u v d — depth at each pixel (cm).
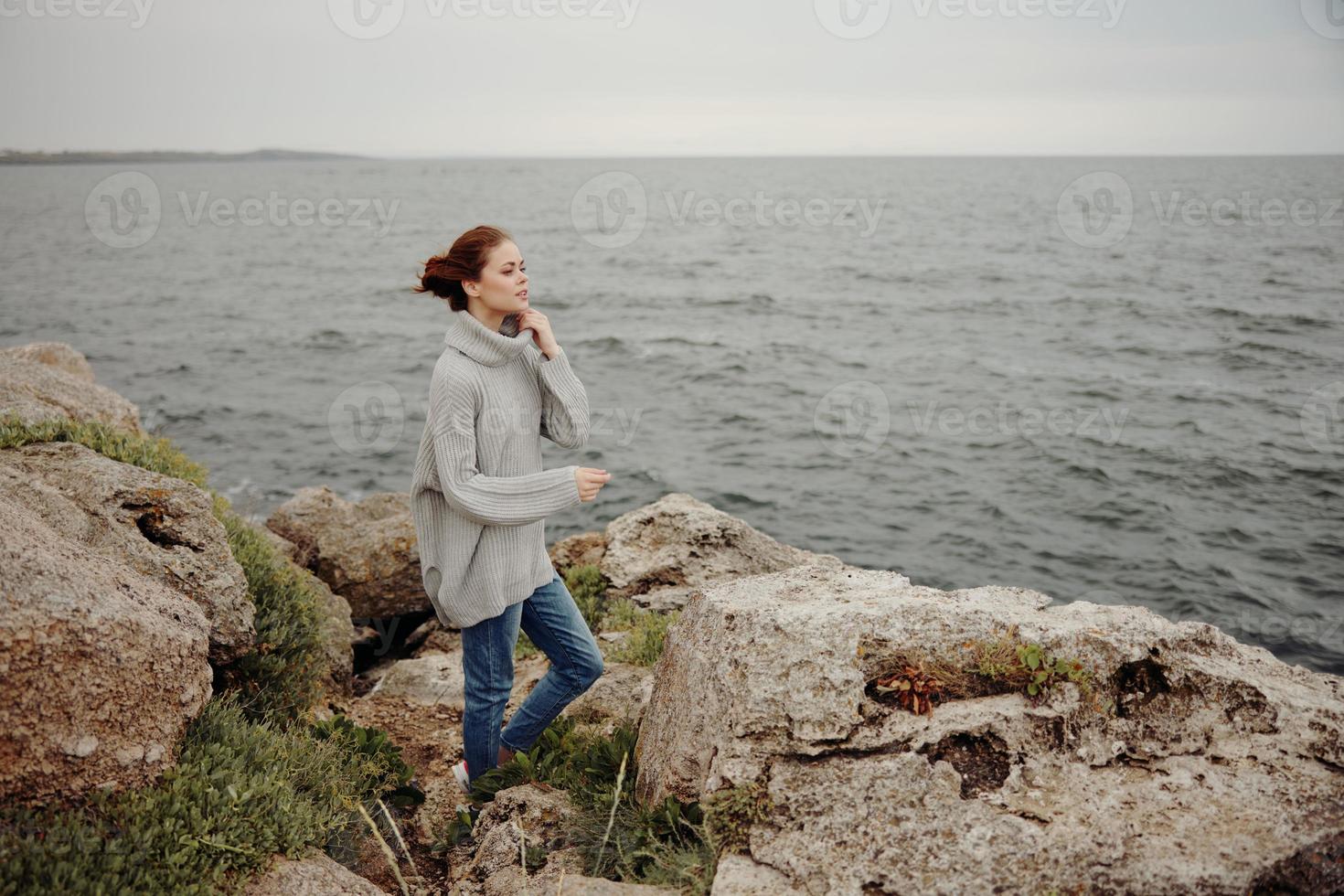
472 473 348
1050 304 4250
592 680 393
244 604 446
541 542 383
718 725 308
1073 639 308
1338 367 2706
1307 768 282
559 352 379
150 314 3988
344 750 403
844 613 316
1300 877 253
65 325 3569
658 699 371
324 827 339
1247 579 1273
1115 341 3228
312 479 1667
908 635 312
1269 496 1584
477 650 376
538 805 354
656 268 6475
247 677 456
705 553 732
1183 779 282
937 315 4000
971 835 265
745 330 3656
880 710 298
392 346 3231
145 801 295
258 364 2856
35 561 297
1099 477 1694
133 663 301
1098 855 257
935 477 1733
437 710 533
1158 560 1341
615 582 724
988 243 7988
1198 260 6025
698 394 2503
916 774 280
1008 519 1514
